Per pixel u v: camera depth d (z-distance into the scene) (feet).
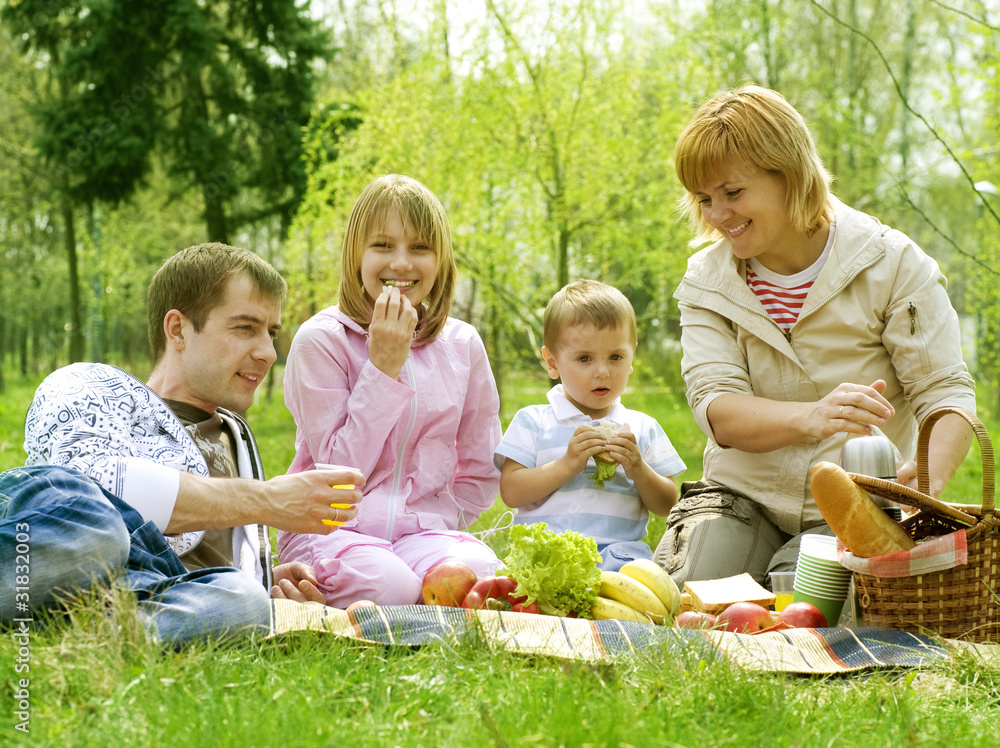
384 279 10.05
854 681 6.36
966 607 7.50
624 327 11.01
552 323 11.17
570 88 28.40
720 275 10.49
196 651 5.84
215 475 8.29
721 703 5.52
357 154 30.96
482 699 5.39
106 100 45.91
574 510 10.55
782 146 9.52
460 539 9.55
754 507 10.34
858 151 46.09
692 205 10.84
